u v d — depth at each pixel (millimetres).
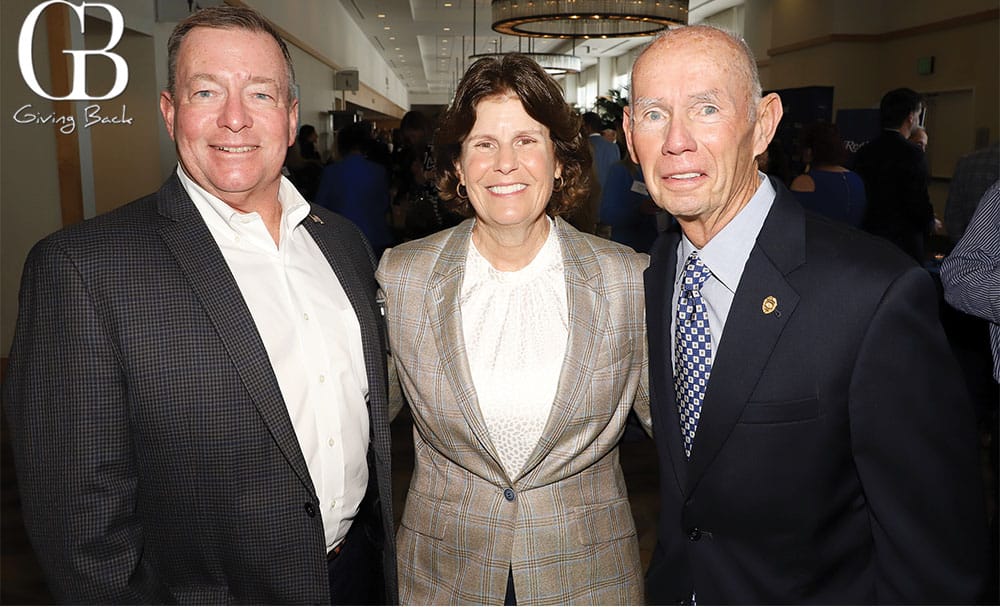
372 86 24062
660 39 1343
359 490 1612
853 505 1364
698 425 1358
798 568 1347
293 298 1527
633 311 1613
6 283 5422
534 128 1553
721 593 1381
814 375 1274
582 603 1560
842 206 4449
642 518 3439
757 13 15164
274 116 1463
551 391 1566
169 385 1330
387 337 1748
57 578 1294
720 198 1317
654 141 1328
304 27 12477
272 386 1394
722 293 1392
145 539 1412
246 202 1503
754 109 1334
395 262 1690
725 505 1354
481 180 1563
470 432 1543
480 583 1542
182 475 1367
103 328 1296
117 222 1394
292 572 1422
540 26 10992
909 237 4555
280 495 1412
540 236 1673
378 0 15781
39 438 1286
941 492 1239
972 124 9570
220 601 1410
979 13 9305
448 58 29672
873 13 11555
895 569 1275
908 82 10906
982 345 2211
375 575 1748
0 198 5461
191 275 1371
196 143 1426
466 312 1631
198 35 1432
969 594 1257
